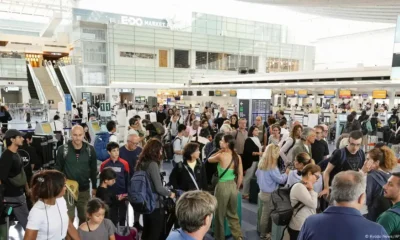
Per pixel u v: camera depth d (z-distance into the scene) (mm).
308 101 24109
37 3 42406
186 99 27031
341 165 3186
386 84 13000
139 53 30406
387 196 1878
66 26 38844
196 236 1399
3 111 12828
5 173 3057
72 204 3121
